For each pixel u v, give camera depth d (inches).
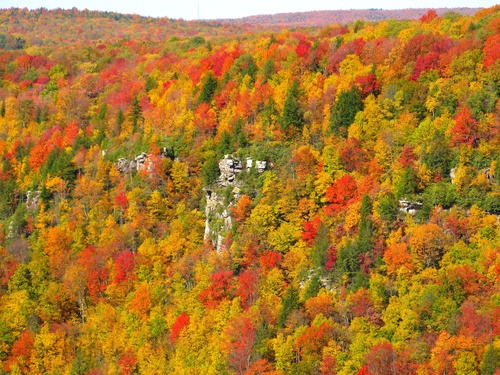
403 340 4276.6
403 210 5118.1
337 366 4301.2
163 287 5438.0
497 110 5369.1
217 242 5629.9
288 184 5531.5
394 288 4650.6
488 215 4916.3
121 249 5846.5
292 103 6146.7
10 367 5073.8
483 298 4350.4
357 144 5659.5
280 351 4399.6
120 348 5064.0
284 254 5290.4
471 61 5851.4
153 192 6146.7
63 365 5118.1
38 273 5846.5
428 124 5511.8
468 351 4033.0
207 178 6003.9
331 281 4911.4
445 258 4640.8
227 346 4623.5
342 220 5265.8
